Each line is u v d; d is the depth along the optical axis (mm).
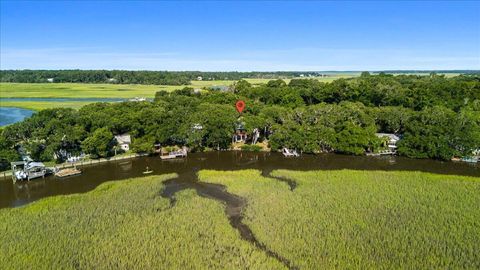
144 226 52219
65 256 44688
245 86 182125
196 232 50312
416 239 47531
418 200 59906
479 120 91688
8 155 81500
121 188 68625
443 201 59438
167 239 48469
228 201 61969
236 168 84188
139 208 58656
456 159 87750
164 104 128000
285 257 44094
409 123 95875
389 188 65688
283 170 78125
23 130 88875
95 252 45438
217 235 49375
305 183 69375
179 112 105250
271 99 149125
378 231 49625
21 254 45125
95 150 90500
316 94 146000
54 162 87875
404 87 147750
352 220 52938
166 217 55250
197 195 64688
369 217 53812
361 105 115938
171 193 66938
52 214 56594
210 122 98938
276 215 55062
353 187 66500
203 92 169625
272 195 63312
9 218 55344
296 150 98125
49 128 89250
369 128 95375
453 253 44375
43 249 46219
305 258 43781
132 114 102750
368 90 135500
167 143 102375
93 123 98000
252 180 71938
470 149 85938
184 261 43438
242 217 55312
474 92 120500
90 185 73125
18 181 75812
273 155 96188
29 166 78188
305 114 102938
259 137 111875
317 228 50656
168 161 91500
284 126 99500
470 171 78812
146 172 81500
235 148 103625
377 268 41688
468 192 63281
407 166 83250
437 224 51438
